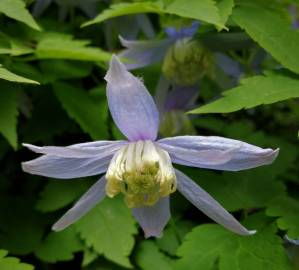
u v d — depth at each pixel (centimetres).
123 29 29
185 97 27
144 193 19
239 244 20
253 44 25
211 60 26
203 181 23
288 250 21
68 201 23
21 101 25
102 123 24
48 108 26
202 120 28
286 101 24
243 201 22
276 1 24
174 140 19
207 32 25
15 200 25
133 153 19
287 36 21
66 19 31
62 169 19
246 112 32
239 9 22
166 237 23
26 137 25
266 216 21
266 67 30
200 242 20
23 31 24
